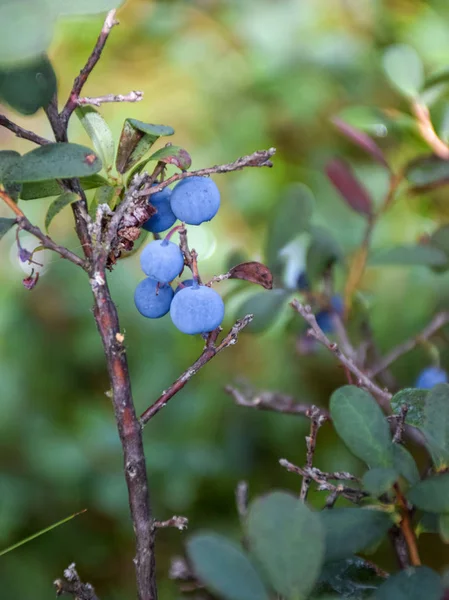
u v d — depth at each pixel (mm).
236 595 259
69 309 698
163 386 618
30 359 663
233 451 589
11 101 281
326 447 589
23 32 264
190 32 923
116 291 669
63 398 656
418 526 290
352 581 290
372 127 389
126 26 924
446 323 401
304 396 628
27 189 294
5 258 741
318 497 539
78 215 295
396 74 383
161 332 658
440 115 381
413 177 385
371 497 294
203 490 572
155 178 294
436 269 393
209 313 295
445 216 564
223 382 633
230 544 264
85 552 546
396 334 585
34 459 578
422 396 294
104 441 582
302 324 397
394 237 654
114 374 291
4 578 516
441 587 267
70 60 909
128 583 540
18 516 550
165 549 535
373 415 282
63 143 283
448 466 280
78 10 266
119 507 551
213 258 745
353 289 392
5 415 607
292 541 261
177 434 593
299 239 406
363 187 393
